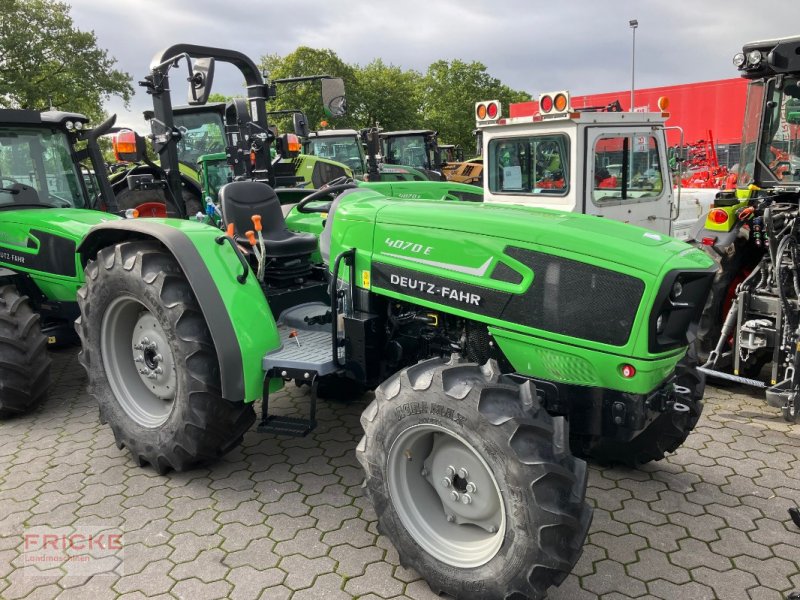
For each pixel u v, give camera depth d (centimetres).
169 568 263
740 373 438
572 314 240
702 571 257
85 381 488
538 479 209
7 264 474
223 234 326
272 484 328
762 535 281
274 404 430
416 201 311
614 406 242
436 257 274
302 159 1062
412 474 251
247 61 466
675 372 296
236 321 306
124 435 343
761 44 443
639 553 270
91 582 255
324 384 424
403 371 246
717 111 1258
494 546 225
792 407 358
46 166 495
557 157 652
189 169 870
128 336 356
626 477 334
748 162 472
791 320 378
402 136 1588
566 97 615
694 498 312
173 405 323
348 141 1341
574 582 251
